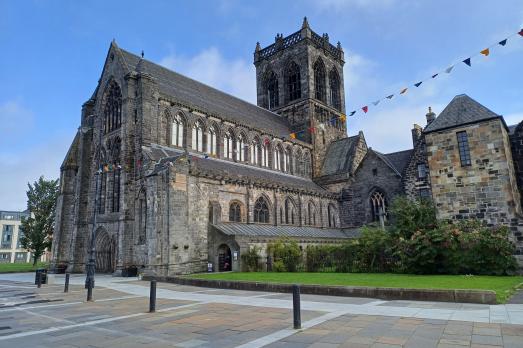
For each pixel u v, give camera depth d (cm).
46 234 7656
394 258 3612
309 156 8125
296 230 6019
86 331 1527
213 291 2839
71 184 6378
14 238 17850
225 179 5159
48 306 2258
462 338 1232
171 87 5909
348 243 4025
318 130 8500
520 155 4138
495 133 3884
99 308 2136
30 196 7688
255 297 2420
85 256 5575
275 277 3272
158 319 1745
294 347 1202
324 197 7112
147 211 4438
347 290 2359
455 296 1992
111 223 5141
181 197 4500
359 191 7206
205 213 4809
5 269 6881
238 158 6359
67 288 3019
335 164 8038
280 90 9050
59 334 1484
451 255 3288
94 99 6338
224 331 1467
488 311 1688
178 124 5556
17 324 1702
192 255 4509
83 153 6028
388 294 2194
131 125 5094
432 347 1142
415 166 5878
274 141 7181
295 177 7519
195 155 5600
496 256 3156
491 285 2336
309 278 3081
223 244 4603
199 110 5800
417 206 3859
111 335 1448
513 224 3672
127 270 4512
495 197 3797
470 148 3994
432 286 2286
